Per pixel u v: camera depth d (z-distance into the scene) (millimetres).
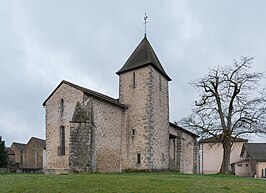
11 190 12242
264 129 27578
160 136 26812
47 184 12977
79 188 12164
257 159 42375
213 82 28844
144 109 25594
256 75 30078
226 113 28438
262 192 12750
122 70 27750
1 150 45844
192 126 29266
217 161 50062
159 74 27844
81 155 20484
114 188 12109
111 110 24672
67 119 22844
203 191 12070
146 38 28656
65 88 23500
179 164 32219
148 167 24328
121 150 25203
